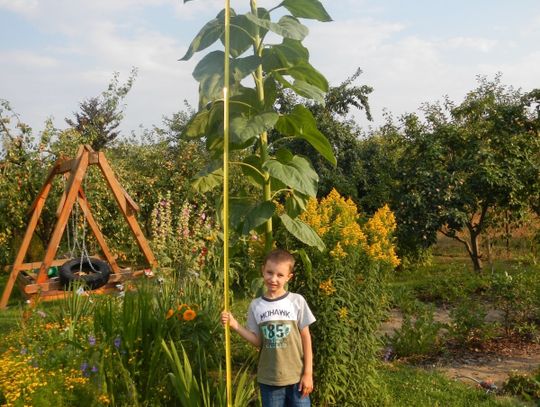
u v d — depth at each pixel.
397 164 11.60
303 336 3.24
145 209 12.73
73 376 3.79
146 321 4.50
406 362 5.81
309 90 3.79
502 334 6.74
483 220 11.11
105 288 9.30
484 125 10.87
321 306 4.32
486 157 10.34
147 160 13.66
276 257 3.23
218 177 4.32
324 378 4.31
